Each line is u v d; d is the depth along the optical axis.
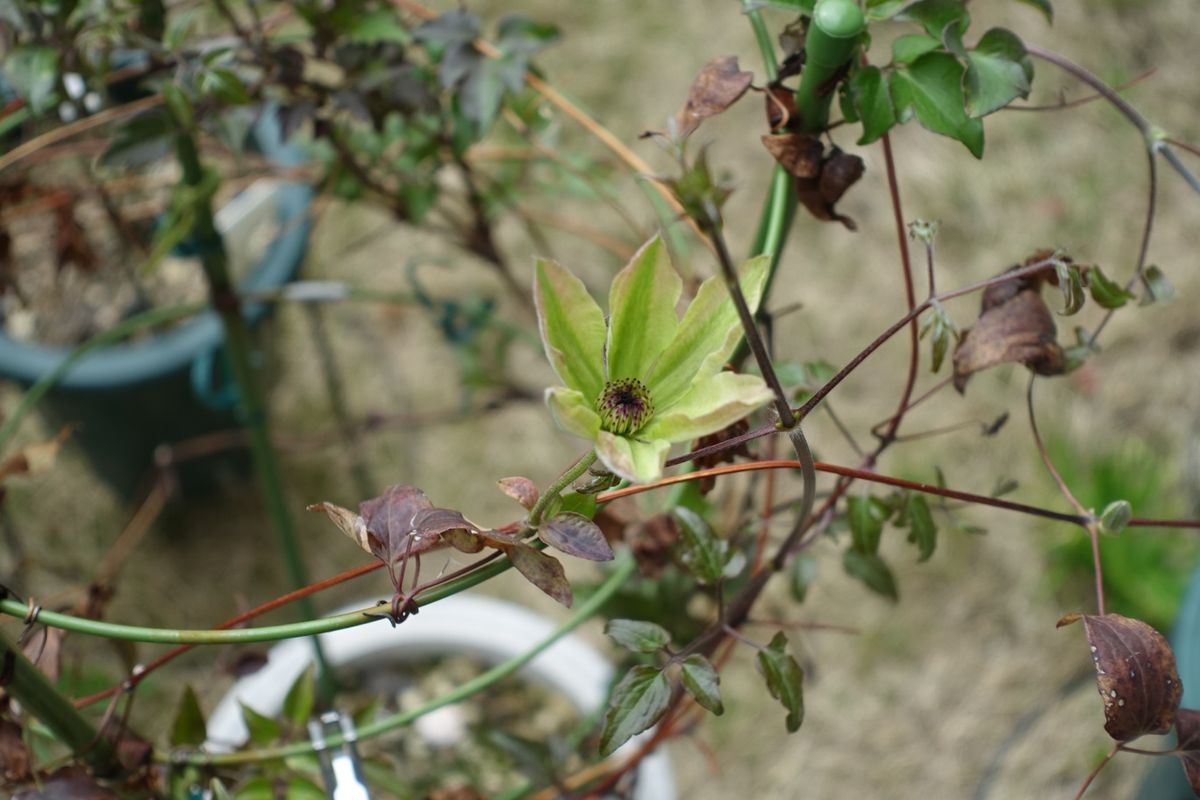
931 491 0.75
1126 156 2.02
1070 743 1.66
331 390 1.82
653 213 1.72
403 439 1.81
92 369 1.46
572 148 1.96
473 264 1.88
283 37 0.98
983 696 1.69
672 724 0.95
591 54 2.05
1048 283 0.79
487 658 1.31
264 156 1.43
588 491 0.69
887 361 1.86
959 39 0.75
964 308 1.89
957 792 1.64
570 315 0.63
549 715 1.42
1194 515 1.73
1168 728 0.70
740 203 1.95
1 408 1.68
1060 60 0.79
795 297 1.90
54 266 1.53
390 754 1.36
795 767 1.65
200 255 1.06
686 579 1.00
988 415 1.81
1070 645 1.71
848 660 1.70
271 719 0.88
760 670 0.78
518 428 1.82
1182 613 1.16
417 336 1.86
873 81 0.76
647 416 0.63
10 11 0.88
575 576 1.57
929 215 1.95
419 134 1.12
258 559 1.74
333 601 1.73
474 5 2.05
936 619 1.73
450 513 0.69
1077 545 1.68
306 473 1.79
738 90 0.75
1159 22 2.12
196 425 1.62
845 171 0.78
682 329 0.64
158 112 0.93
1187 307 1.90
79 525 1.71
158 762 0.86
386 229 1.87
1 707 0.77
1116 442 1.80
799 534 0.80
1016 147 2.01
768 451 0.88
